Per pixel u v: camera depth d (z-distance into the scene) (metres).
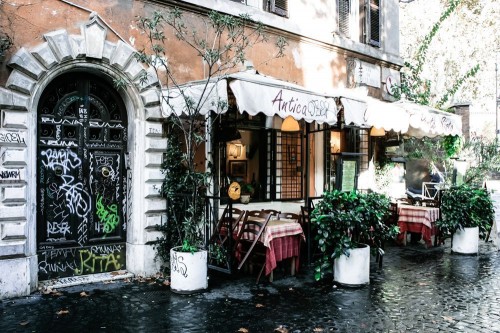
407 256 9.30
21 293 5.95
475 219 9.62
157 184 7.25
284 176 9.58
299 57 10.07
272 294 6.39
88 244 6.89
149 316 5.38
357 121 7.88
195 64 7.96
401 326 5.18
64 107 6.65
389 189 12.66
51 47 6.19
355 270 6.79
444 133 10.25
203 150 7.93
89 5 6.64
